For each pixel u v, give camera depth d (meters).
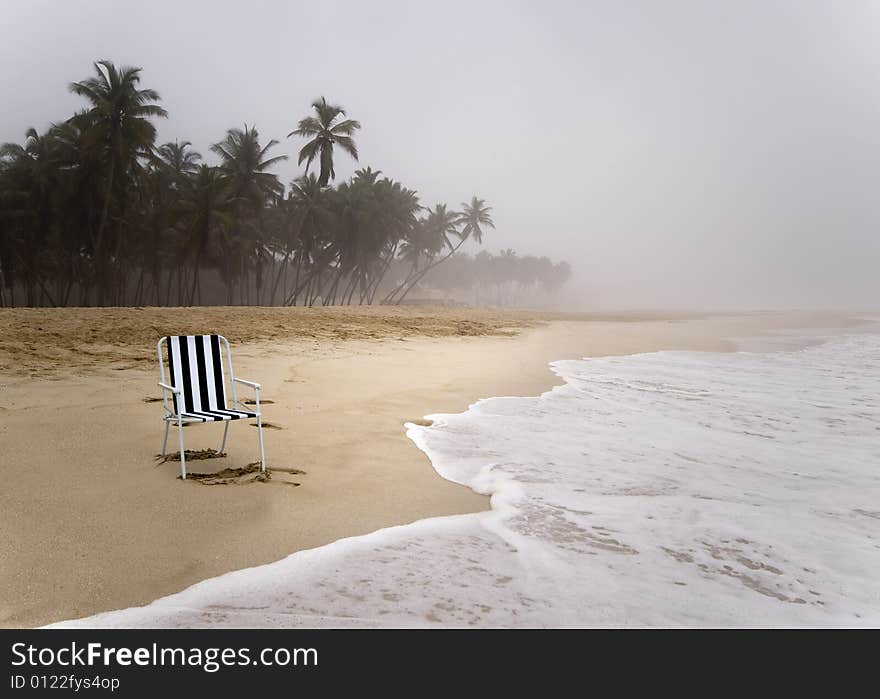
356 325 19.48
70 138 41.62
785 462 5.50
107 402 6.46
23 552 3.14
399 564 3.25
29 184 45.06
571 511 4.16
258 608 2.77
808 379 11.15
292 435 5.83
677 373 11.80
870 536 3.76
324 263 61.16
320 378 8.98
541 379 10.40
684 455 5.70
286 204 55.72
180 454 4.53
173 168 49.78
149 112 39.88
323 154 51.91
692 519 4.03
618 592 2.99
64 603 2.72
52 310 19.06
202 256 47.19
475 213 79.31
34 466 4.42
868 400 8.86
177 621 2.65
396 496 4.37
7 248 44.81
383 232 58.91
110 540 3.36
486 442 6.02
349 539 3.57
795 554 3.48
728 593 3.00
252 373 9.05
